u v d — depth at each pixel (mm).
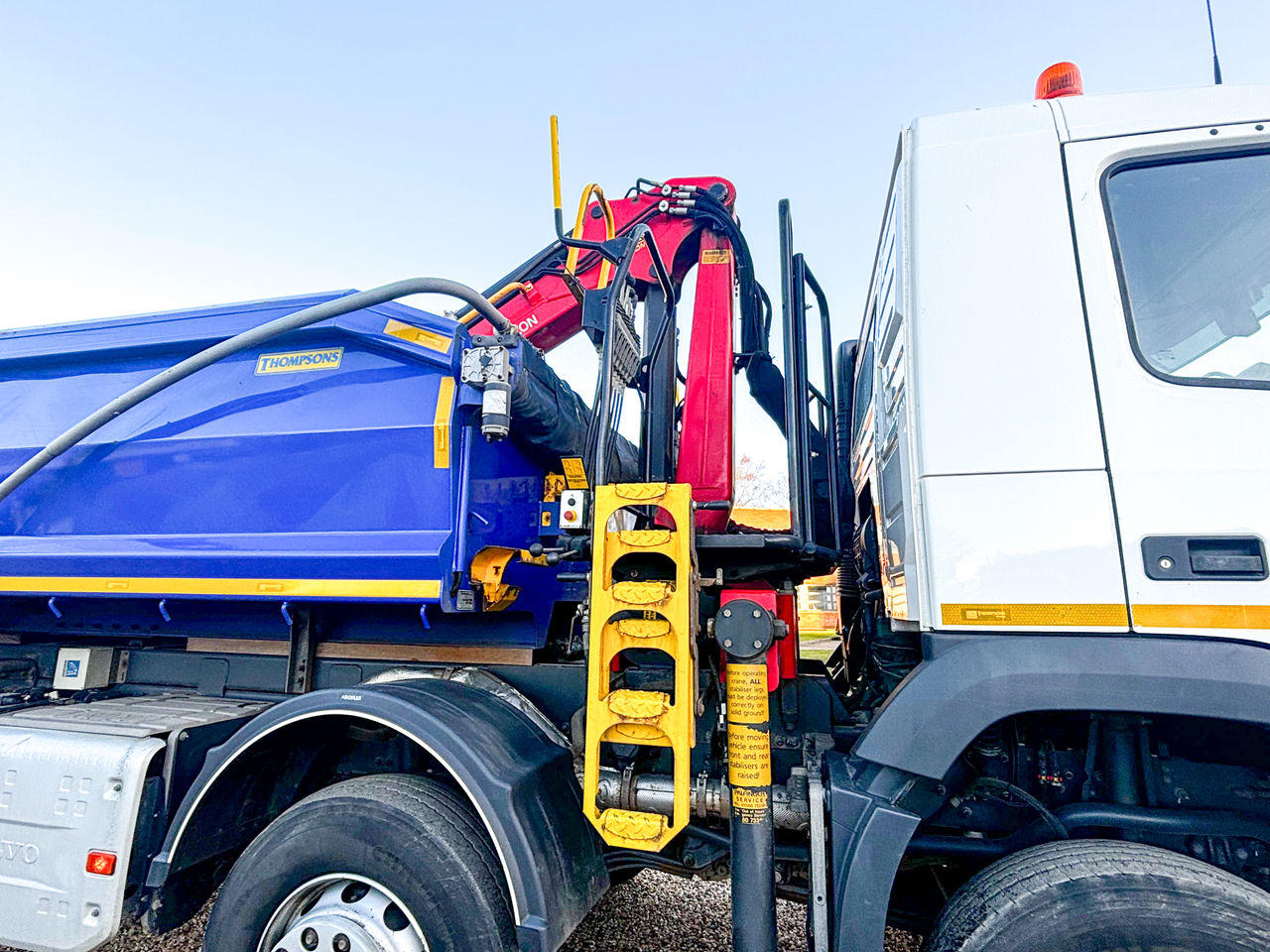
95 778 2164
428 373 2508
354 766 2566
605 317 2400
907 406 2014
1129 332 1840
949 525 1839
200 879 2377
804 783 2098
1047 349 1869
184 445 2734
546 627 2754
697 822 2260
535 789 2047
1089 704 1672
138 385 2873
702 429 2885
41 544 2814
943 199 2037
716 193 3236
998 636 1786
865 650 2961
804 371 2398
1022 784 2006
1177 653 1656
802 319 2447
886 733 1787
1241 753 1866
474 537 2469
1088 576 1729
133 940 3004
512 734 2215
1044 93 2250
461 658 2744
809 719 2447
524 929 1828
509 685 2605
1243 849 1852
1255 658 1615
